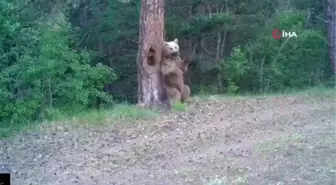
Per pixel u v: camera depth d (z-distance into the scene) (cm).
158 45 1464
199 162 970
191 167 942
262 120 1312
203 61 2536
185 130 1228
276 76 2489
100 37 2578
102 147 1120
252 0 2664
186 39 2622
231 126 1252
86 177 930
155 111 1425
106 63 2606
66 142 1176
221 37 2673
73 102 1609
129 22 2558
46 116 1464
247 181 821
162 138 1165
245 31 2644
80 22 2630
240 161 947
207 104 1555
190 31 2502
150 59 1464
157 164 984
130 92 2614
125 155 1052
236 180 828
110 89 2620
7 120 1440
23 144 1183
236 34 2648
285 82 2508
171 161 996
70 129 1288
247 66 2472
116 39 2538
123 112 1389
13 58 1539
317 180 797
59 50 1576
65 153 1092
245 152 1006
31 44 1554
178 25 2509
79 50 2303
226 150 1038
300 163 891
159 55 1469
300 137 1083
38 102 1486
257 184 803
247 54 2581
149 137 1177
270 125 1251
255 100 1639
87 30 2606
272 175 841
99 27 2581
